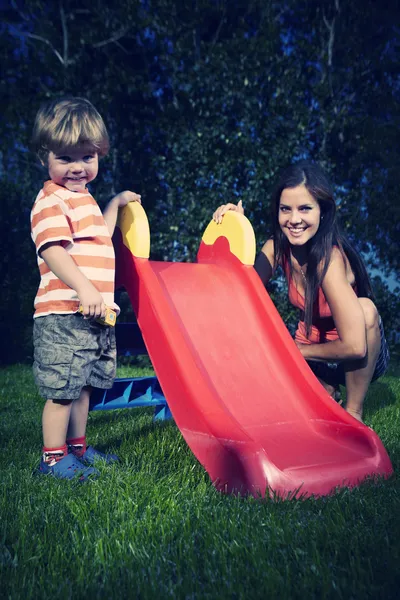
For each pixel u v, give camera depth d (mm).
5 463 2689
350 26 8227
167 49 8047
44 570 1607
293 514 1915
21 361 7617
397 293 7555
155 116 8148
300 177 2889
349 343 2805
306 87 7562
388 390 4812
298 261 3066
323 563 1576
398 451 2748
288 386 2719
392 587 1463
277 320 2893
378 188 7883
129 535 1791
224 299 2969
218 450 2207
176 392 2424
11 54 8734
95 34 8234
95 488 2217
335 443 2482
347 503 1996
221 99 7336
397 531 1750
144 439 3133
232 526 1815
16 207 7672
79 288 2354
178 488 2234
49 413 2477
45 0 8820
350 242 3031
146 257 2770
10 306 7543
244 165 7266
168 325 2566
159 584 1517
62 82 8219
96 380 2586
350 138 7797
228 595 1460
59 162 2521
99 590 1490
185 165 7273
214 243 3318
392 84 8172
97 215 2607
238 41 7516
